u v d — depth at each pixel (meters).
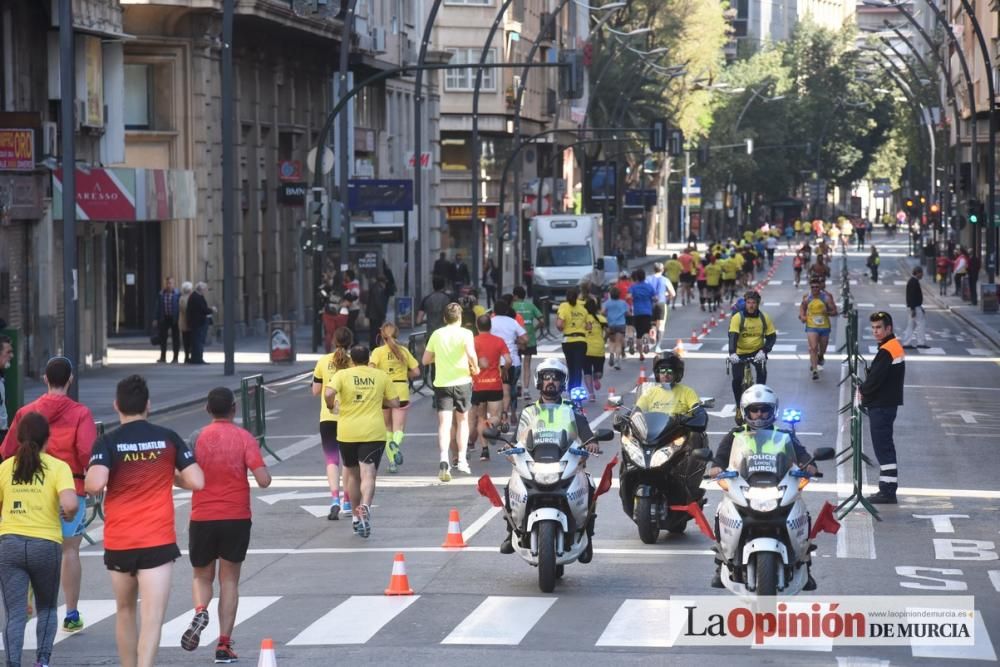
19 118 84.19
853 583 38.41
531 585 38.66
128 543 29.36
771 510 32.78
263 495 54.78
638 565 41.06
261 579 40.25
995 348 120.31
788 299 186.38
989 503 51.25
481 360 61.94
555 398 39.12
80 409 35.12
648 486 43.59
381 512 50.81
